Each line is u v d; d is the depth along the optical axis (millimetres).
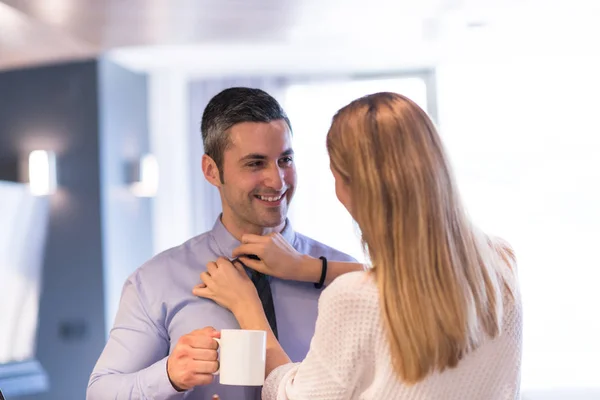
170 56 5898
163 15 4629
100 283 5609
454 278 1451
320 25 5027
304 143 6355
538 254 5953
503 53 6031
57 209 5695
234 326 1891
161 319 1930
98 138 5645
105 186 5656
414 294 1441
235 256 1927
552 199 5961
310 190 6301
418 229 1450
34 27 4816
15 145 5793
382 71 6363
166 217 6465
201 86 6477
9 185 5434
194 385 1665
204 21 4809
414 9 4715
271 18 4805
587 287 5871
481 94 6125
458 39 5586
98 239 5625
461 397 1490
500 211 6039
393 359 1454
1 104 5840
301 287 1975
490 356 1515
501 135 6070
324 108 6375
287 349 1932
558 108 5969
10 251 5418
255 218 1894
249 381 1597
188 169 6480
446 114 6184
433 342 1430
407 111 1494
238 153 1851
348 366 1493
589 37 5578
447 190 1488
